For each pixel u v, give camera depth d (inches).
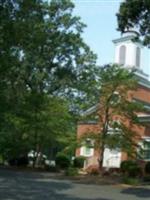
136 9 884.0
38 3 829.2
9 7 732.0
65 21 1684.3
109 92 1256.8
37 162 1674.5
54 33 1620.3
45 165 1654.8
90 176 1330.0
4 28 738.2
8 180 1089.4
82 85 1641.2
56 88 1718.8
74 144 1291.8
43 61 1593.3
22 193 834.8
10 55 797.9
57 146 1672.0
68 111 1642.5
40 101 1435.8
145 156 1429.6
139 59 1881.2
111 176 1344.7
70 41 1696.6
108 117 1255.5
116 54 1904.5
